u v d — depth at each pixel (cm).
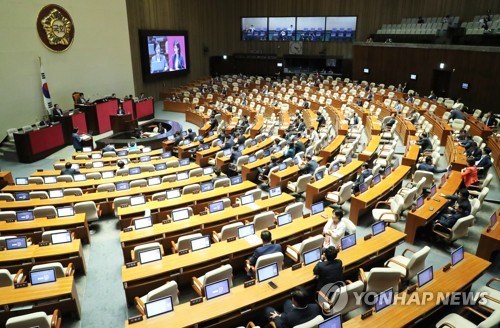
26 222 907
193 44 3572
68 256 789
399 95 2516
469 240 909
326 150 1435
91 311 707
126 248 805
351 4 3375
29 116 1966
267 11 3678
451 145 1441
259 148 1585
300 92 2953
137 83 2942
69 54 2164
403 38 2794
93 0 2281
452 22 2670
